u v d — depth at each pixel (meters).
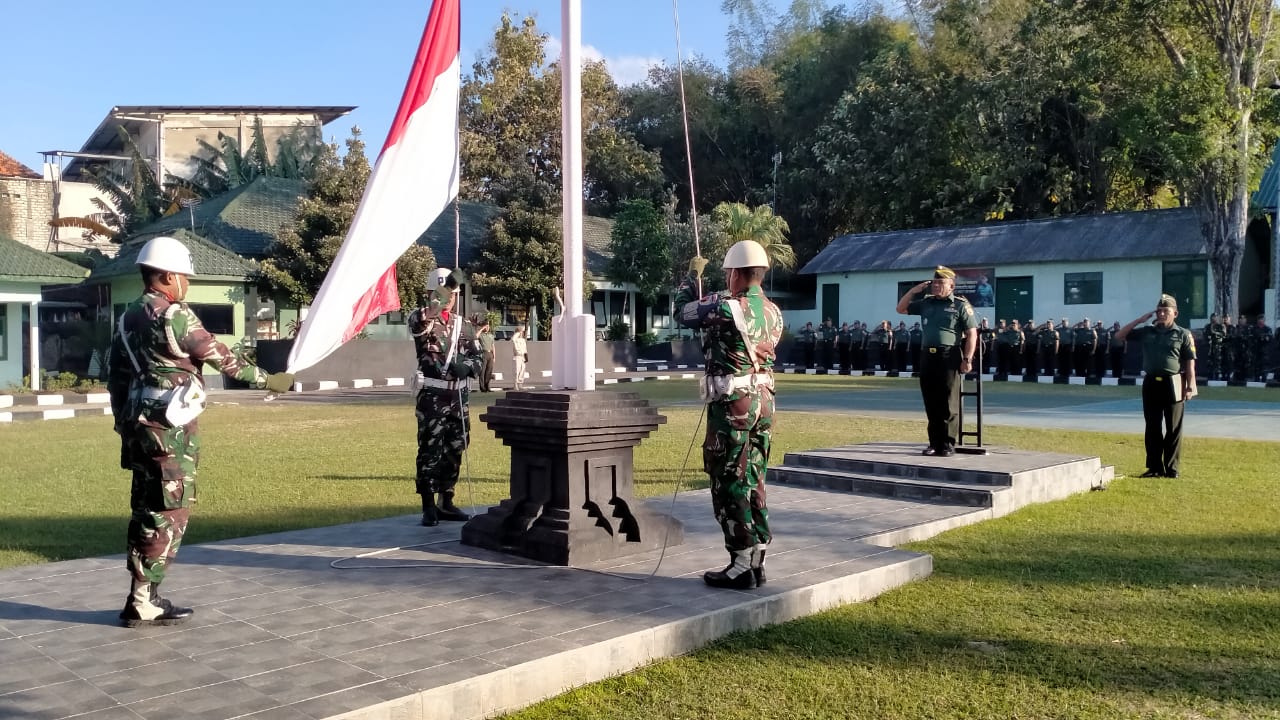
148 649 4.68
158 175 43.81
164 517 5.06
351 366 28.38
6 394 22.36
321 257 28.83
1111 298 33.47
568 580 5.93
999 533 8.09
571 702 4.43
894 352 35.03
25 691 4.12
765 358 5.80
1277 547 7.53
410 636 4.85
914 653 5.13
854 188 45.66
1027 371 32.12
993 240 37.00
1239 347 28.12
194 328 5.04
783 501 9.16
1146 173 39.25
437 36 6.78
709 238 38.91
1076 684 4.71
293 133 45.38
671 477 11.13
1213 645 5.27
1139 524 8.45
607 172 49.91
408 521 8.00
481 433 16.20
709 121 54.22
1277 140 32.62
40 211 42.88
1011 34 40.62
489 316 26.67
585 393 6.36
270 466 12.13
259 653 4.61
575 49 6.60
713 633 5.25
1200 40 31.28
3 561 7.02
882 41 49.31
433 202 6.76
